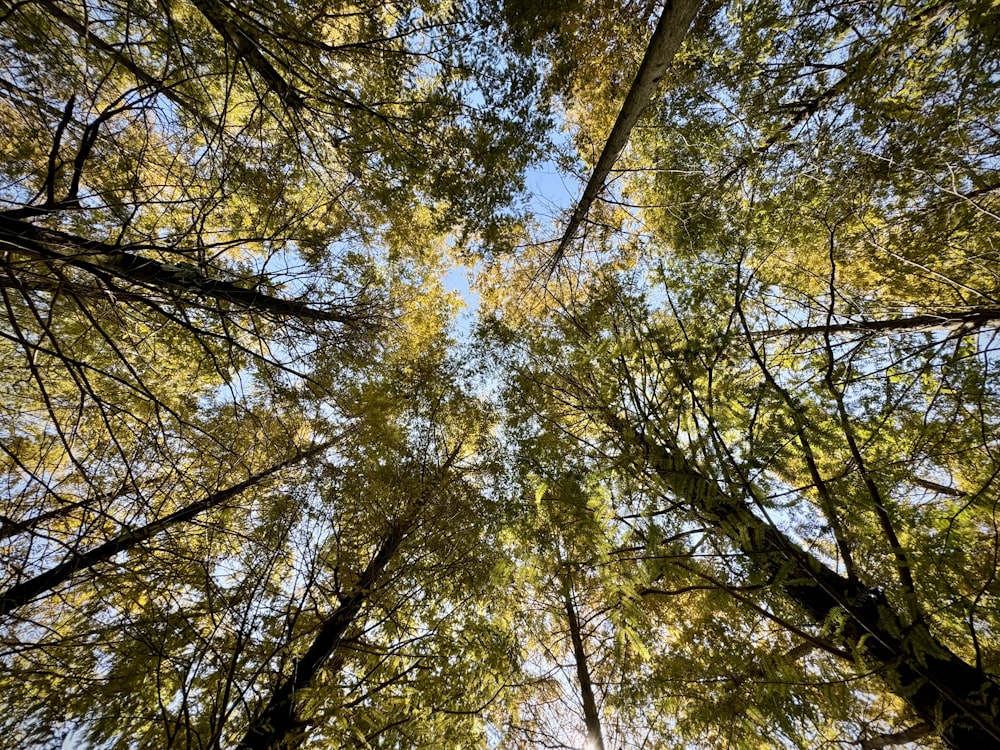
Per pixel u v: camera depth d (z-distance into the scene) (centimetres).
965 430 249
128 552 384
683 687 313
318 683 409
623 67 713
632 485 226
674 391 230
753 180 551
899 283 470
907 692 176
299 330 415
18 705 332
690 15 432
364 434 609
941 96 405
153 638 359
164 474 444
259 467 548
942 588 178
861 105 452
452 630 488
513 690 484
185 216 455
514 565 287
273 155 486
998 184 352
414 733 387
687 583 317
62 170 367
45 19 313
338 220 587
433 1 529
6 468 392
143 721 358
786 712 249
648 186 768
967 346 256
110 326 436
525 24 574
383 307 518
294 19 422
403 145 584
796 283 470
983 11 334
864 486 196
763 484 201
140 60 382
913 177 423
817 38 511
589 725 450
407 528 573
